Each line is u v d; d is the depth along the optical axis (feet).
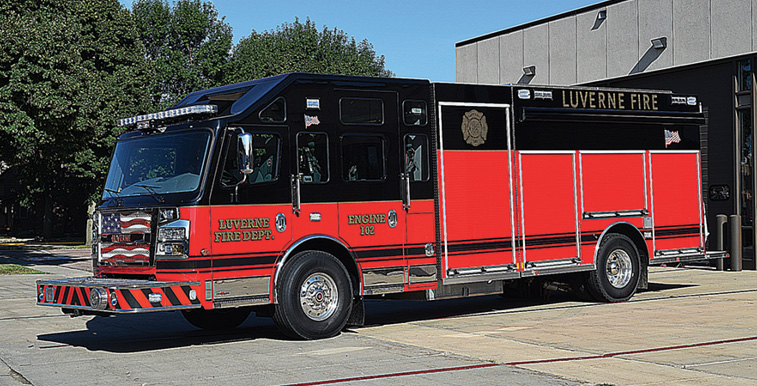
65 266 82.48
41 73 82.48
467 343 29.94
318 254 31.83
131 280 30.07
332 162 32.53
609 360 26.04
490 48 82.23
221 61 151.23
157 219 29.71
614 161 41.86
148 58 148.97
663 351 27.55
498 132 37.40
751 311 37.45
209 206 29.40
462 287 36.40
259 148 30.73
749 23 59.62
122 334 35.06
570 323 34.83
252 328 36.86
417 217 34.73
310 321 31.42
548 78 76.07
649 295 45.29
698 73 64.18
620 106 42.06
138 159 32.17
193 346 30.91
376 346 29.66
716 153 63.21
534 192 38.55
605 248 41.19
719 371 24.06
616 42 69.62
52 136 87.92
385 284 33.71
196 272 29.04
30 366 26.96
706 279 54.34
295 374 24.66
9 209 188.96
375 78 33.94
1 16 82.58
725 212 62.64
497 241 37.06
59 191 149.07
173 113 30.76
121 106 108.78
